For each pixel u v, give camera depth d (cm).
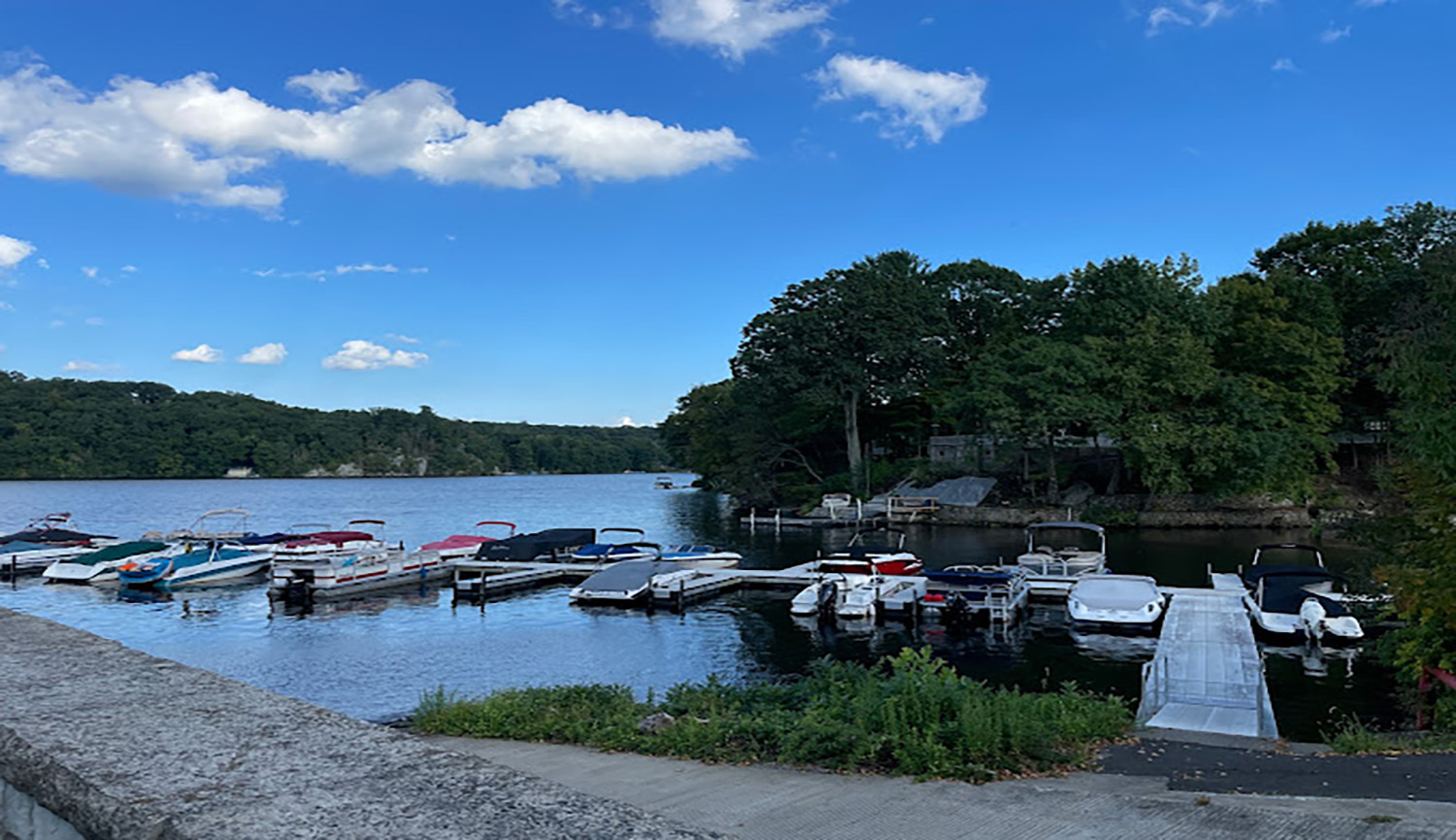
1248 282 7094
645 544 4828
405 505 12431
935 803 837
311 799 250
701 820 796
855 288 7806
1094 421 6203
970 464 7388
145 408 19388
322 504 12700
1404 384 1677
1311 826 738
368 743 304
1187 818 774
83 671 402
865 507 7100
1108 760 1072
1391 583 1872
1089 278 6881
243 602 3806
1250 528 6031
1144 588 3091
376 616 3456
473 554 4816
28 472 17012
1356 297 6838
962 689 1176
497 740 1289
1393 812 779
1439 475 1680
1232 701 1683
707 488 12575
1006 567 3850
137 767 275
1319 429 6191
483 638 3023
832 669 1423
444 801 250
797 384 7606
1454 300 1667
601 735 1215
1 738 309
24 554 4762
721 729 1152
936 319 8044
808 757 1023
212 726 320
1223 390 5988
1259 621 2794
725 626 3197
